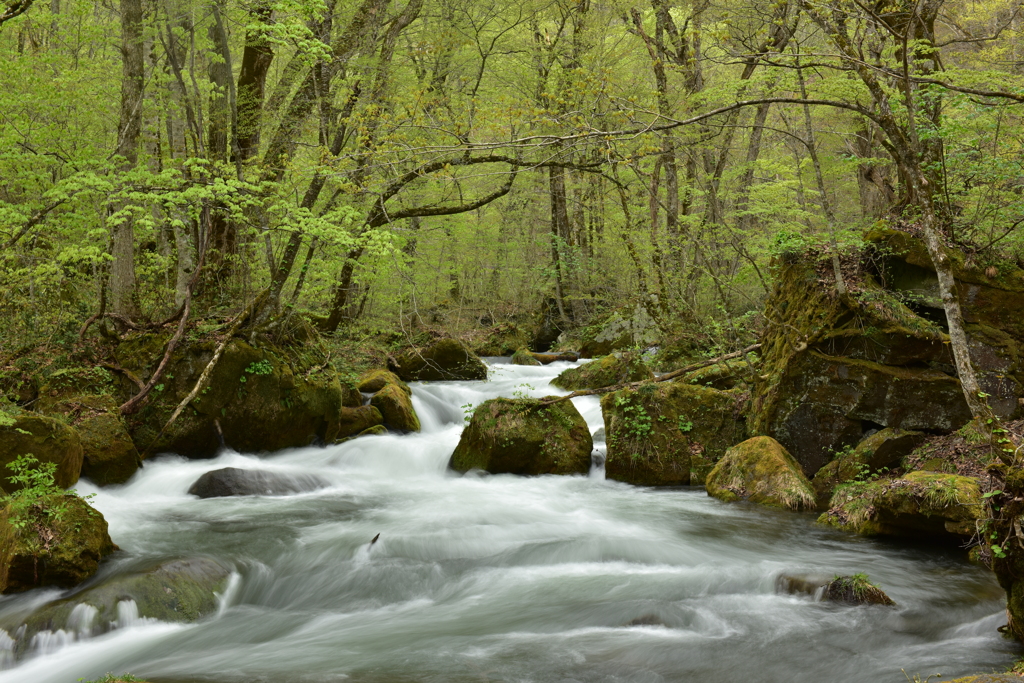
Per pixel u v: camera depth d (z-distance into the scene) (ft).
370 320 67.31
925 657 17.33
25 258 39.70
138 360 38.96
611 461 36.01
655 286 57.62
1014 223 30.96
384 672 17.13
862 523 27.30
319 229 37.01
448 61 51.42
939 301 31.78
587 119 34.99
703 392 37.24
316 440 42.91
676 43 55.57
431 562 24.94
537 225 80.02
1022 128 32.89
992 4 50.01
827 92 33.60
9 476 27.12
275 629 20.62
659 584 22.93
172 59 48.60
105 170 40.81
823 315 33.47
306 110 46.80
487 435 37.35
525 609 21.43
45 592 21.62
